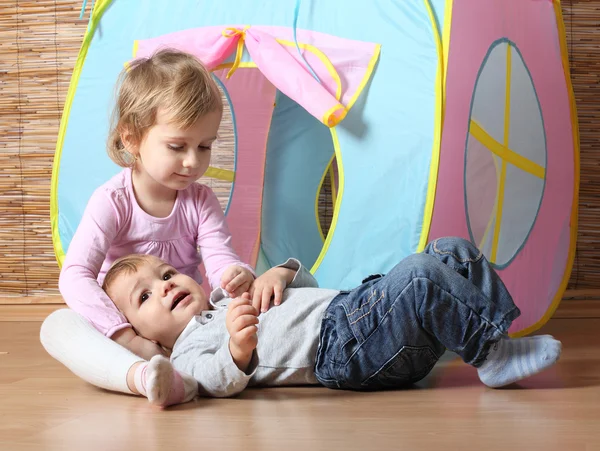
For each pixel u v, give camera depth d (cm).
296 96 164
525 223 188
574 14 243
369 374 124
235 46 175
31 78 259
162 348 137
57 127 258
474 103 166
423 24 160
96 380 127
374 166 159
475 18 168
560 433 94
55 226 185
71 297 140
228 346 120
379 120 160
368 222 159
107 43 186
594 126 245
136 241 157
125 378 122
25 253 263
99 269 150
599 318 222
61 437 98
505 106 179
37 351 176
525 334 188
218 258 158
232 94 226
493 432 96
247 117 230
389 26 163
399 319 119
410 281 118
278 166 235
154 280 139
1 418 110
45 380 140
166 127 141
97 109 184
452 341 119
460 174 161
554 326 207
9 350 178
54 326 135
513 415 105
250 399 121
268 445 92
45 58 257
